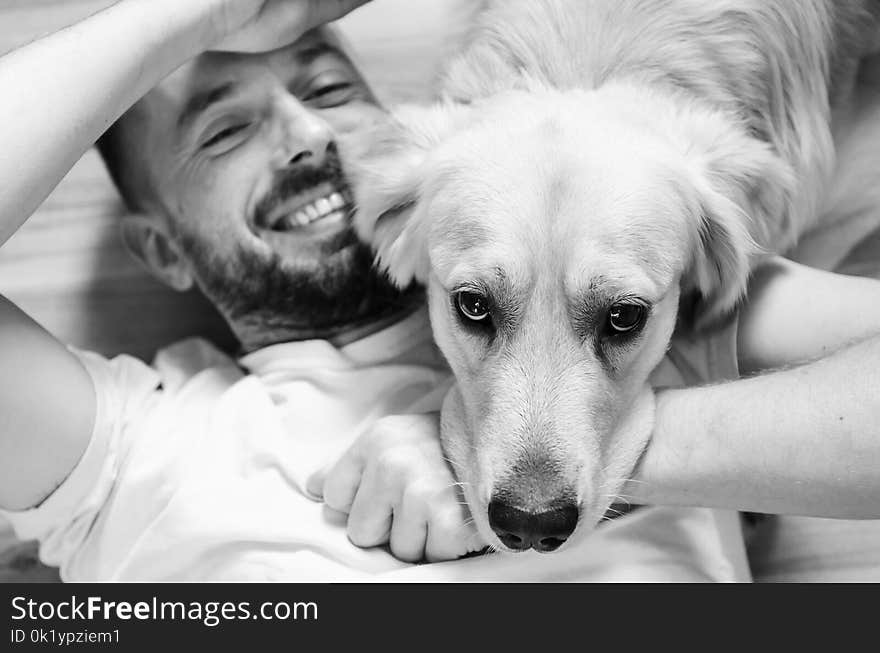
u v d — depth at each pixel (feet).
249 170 5.06
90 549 4.77
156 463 4.74
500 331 3.86
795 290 4.45
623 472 3.94
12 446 4.33
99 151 5.49
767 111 4.75
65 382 4.50
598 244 3.69
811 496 3.55
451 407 4.25
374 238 4.70
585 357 3.80
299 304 5.24
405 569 4.30
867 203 5.64
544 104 4.17
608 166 3.81
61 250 6.20
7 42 6.27
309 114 5.01
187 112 5.02
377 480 4.22
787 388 3.70
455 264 3.91
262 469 4.80
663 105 4.32
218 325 6.19
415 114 4.54
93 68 4.18
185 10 4.47
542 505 3.63
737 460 3.70
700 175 4.13
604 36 4.54
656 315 3.93
